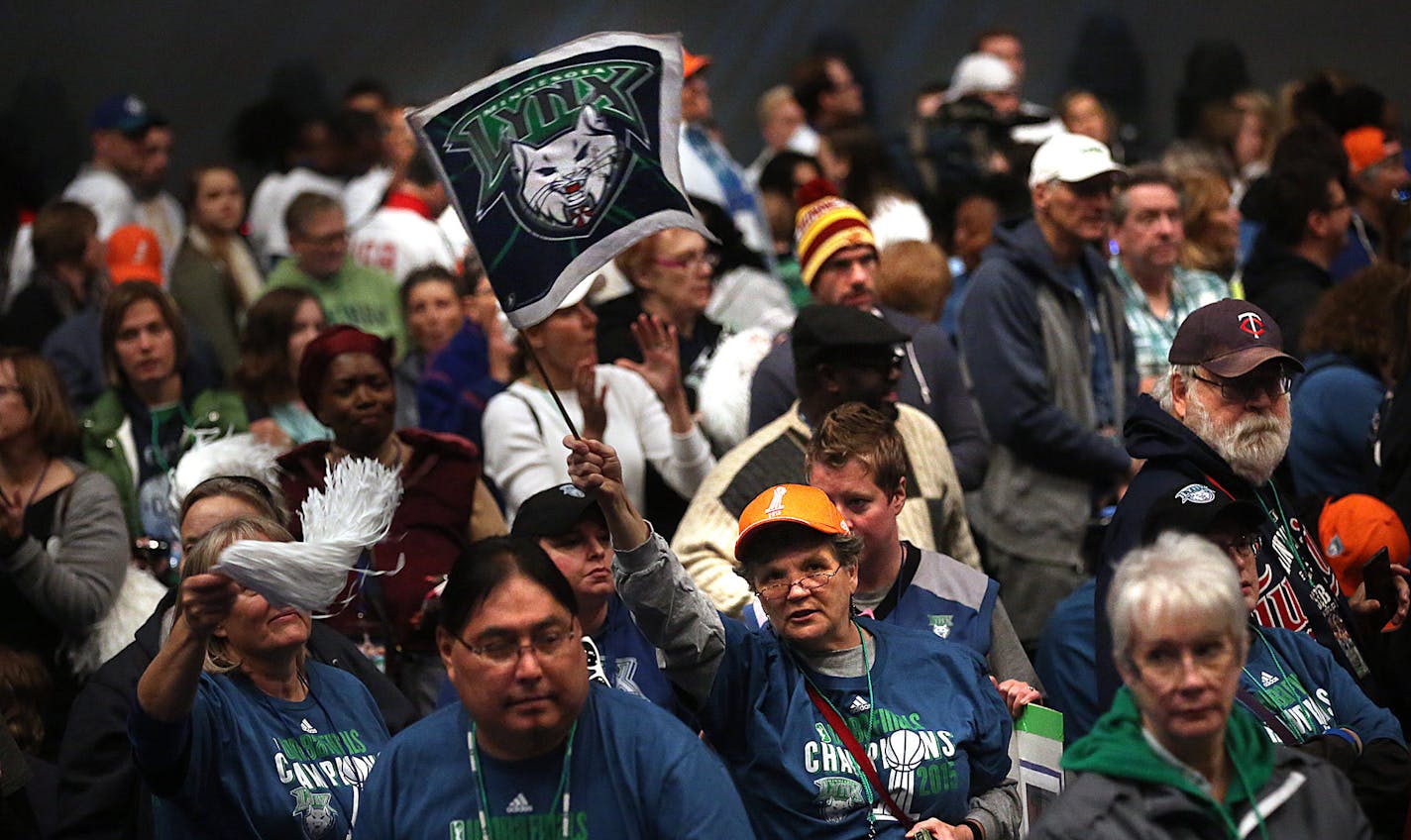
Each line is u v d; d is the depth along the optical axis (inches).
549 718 369.4
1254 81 1663.4
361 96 1332.4
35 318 912.3
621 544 413.1
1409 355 593.9
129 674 490.6
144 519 697.6
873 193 932.0
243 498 487.2
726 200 1135.6
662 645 421.4
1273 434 474.9
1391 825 437.7
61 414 618.8
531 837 376.8
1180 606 349.1
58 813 480.7
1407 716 536.1
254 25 1657.2
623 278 825.5
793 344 579.5
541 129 428.1
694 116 1141.1
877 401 568.7
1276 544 489.4
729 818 376.8
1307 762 367.9
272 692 440.5
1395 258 842.2
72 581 589.6
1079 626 494.6
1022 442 675.4
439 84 1694.1
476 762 380.2
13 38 1605.6
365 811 384.2
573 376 650.2
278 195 1169.4
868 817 421.1
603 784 378.9
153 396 722.8
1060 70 1670.8
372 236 986.1
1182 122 1533.0
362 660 498.0
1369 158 933.2
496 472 645.9
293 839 425.7
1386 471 588.1
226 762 421.7
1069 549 670.5
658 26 1707.7
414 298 887.1
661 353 652.7
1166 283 768.9
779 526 424.5
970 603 501.0
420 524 590.6
